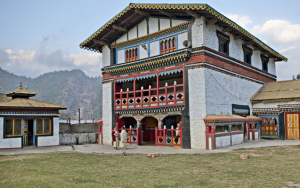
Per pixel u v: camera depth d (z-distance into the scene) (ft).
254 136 79.51
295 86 85.30
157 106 68.33
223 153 51.72
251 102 84.38
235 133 67.67
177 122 80.79
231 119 62.90
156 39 71.20
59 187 27.91
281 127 80.48
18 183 29.71
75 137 86.17
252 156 46.73
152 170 36.50
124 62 78.79
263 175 31.78
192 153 53.21
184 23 64.80
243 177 31.04
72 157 52.11
